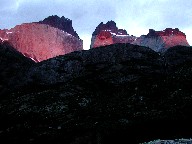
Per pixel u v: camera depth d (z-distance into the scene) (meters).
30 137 26.78
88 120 28.83
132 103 31.94
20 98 38.56
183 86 33.03
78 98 36.22
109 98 35.72
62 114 31.64
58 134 26.44
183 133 23.53
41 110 33.12
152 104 30.31
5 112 33.88
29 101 36.59
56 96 37.34
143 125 25.92
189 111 26.56
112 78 42.28
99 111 31.30
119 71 44.00
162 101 30.34
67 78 45.41
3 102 38.69
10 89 44.53
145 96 33.12
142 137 24.30
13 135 27.64
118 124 26.81
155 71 43.53
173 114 26.70
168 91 32.81
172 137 23.22
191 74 36.72
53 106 34.03
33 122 30.17
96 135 25.17
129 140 24.28
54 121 29.84
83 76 44.72
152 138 23.72
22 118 31.55
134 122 26.78
